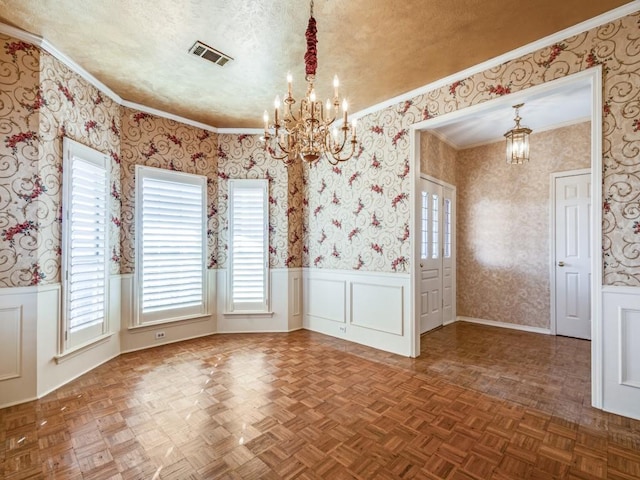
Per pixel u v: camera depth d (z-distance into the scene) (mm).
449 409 2229
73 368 2764
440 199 4691
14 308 2330
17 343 2338
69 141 2709
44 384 2473
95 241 3039
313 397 2406
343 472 1611
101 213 3121
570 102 3488
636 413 2078
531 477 1573
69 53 2613
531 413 2172
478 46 2486
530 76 2475
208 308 4145
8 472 1604
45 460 1696
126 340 3465
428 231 4391
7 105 2322
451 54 2594
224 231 4246
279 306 4305
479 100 2762
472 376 2801
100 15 2160
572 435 1916
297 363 3111
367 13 2111
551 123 4152
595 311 2225
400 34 2336
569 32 2279
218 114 3824
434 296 4539
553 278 4219
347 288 3908
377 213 3602
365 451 1776
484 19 2180
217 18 2174
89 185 2979
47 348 2510
